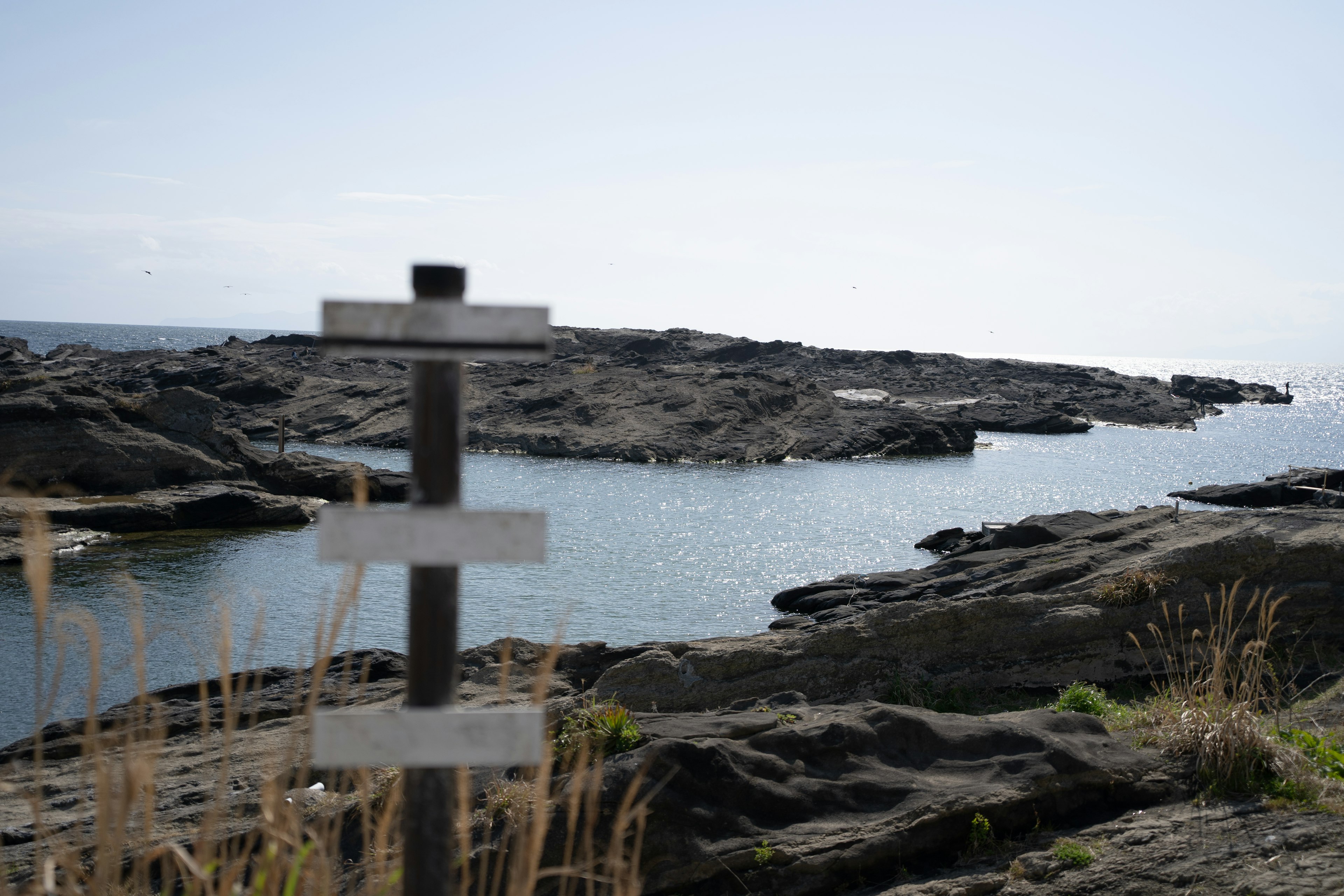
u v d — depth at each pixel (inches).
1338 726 393.4
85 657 700.0
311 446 2600.9
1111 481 2123.5
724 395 2768.2
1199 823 314.2
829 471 2257.6
